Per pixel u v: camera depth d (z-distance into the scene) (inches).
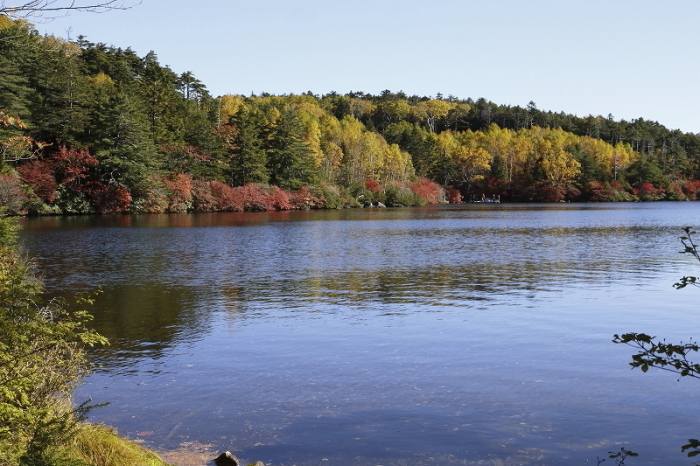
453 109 7440.9
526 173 5226.4
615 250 1184.2
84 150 2369.6
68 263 946.7
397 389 367.2
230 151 3184.1
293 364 417.7
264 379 385.7
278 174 3425.2
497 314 580.4
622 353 442.6
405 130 5413.4
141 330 513.7
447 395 356.5
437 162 5196.9
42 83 2317.9
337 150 4205.2
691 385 369.1
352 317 567.5
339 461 273.7
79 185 2375.7
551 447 285.9
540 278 815.7
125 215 2400.3
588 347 460.8
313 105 6304.1
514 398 350.9
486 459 274.2
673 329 518.6
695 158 5974.4
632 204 4382.4
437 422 316.2
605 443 289.7
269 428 309.7
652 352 193.3
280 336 494.6
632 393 357.1
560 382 378.3
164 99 2962.6
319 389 367.6
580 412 328.8
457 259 1034.7
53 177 2267.5
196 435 301.6
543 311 594.2
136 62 4060.0
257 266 932.6
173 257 1040.2
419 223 2082.9
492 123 6683.1
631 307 611.8
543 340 482.0
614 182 5137.8
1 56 1971.0
